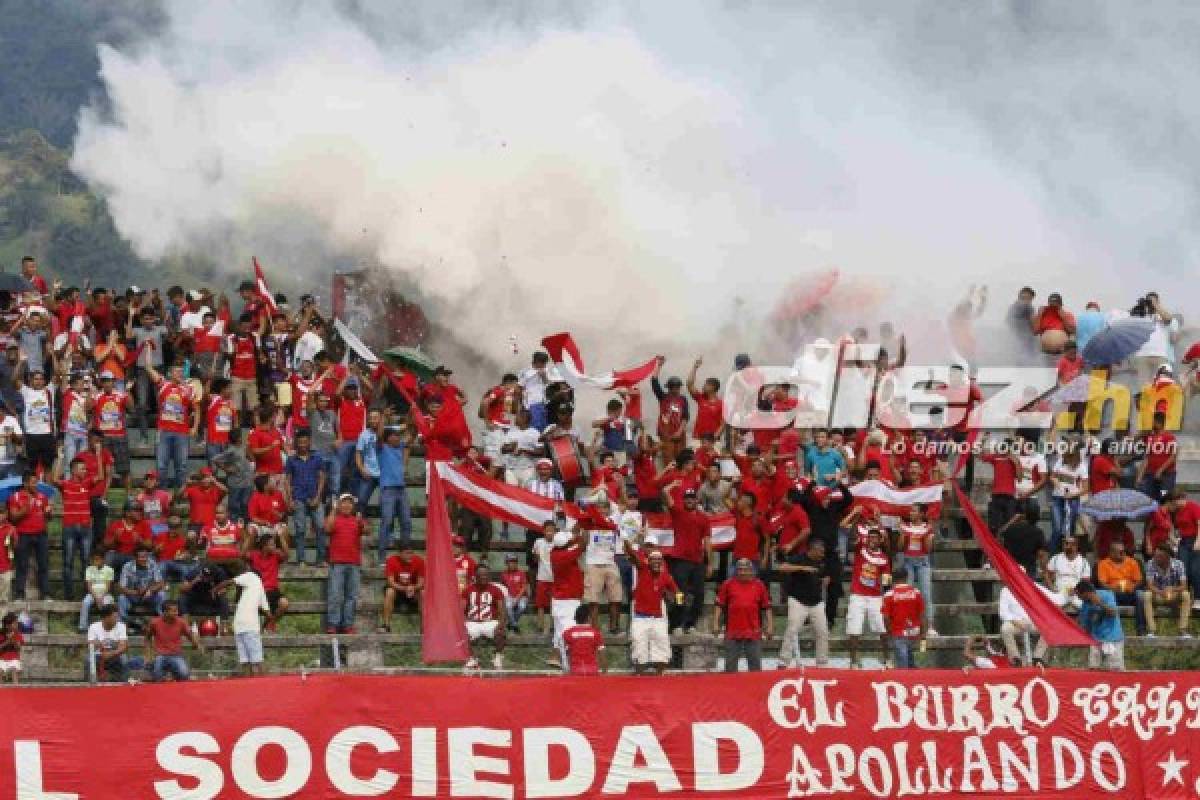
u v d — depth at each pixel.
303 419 131.62
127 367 137.62
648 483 119.50
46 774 87.06
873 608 112.31
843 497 115.81
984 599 126.94
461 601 109.25
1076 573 116.81
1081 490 127.69
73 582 120.50
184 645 111.50
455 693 91.81
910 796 95.19
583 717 92.75
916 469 122.44
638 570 108.38
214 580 113.12
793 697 94.75
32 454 124.94
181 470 128.12
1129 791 97.12
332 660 111.44
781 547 114.44
